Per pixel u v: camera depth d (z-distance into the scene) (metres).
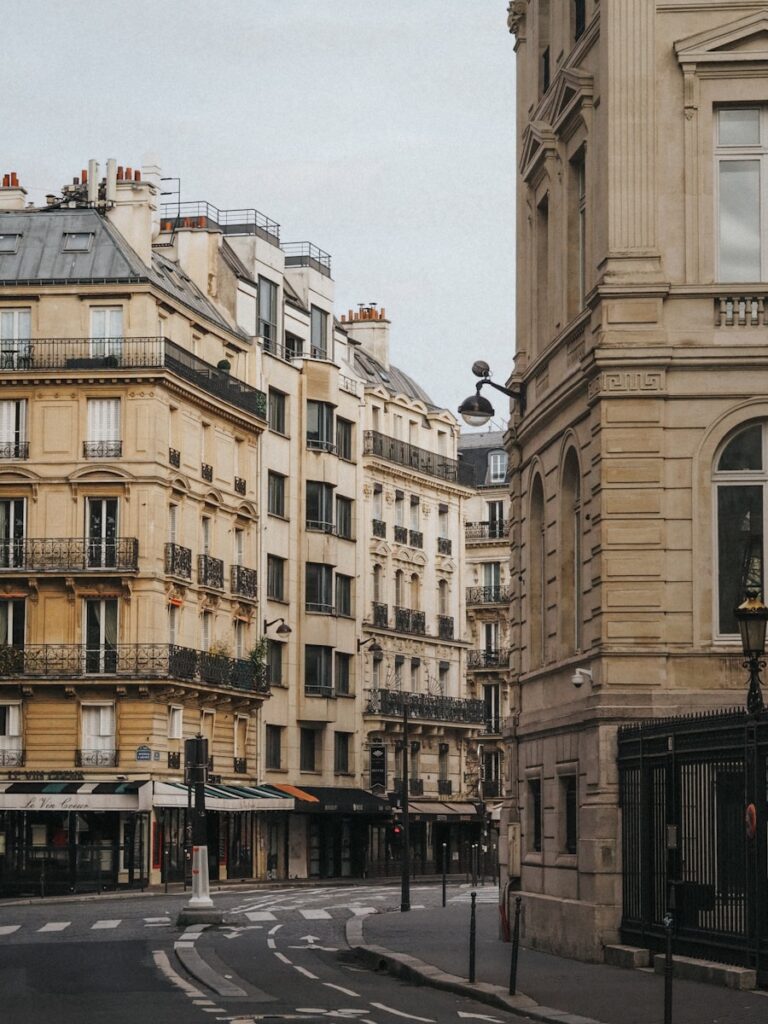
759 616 26.61
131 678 79.19
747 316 32.25
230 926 47.09
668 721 29.89
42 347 81.88
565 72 35.53
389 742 106.75
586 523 33.91
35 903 64.62
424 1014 24.95
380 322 118.88
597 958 31.81
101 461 80.38
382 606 106.94
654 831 30.47
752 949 26.67
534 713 38.69
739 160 32.72
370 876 102.75
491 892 74.19
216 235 93.56
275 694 94.69
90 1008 25.42
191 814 78.44
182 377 82.75
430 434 116.69
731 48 32.56
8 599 80.69
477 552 128.25
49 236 84.38
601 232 33.22
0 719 80.56
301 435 98.38
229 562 89.31
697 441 32.19
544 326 39.38
